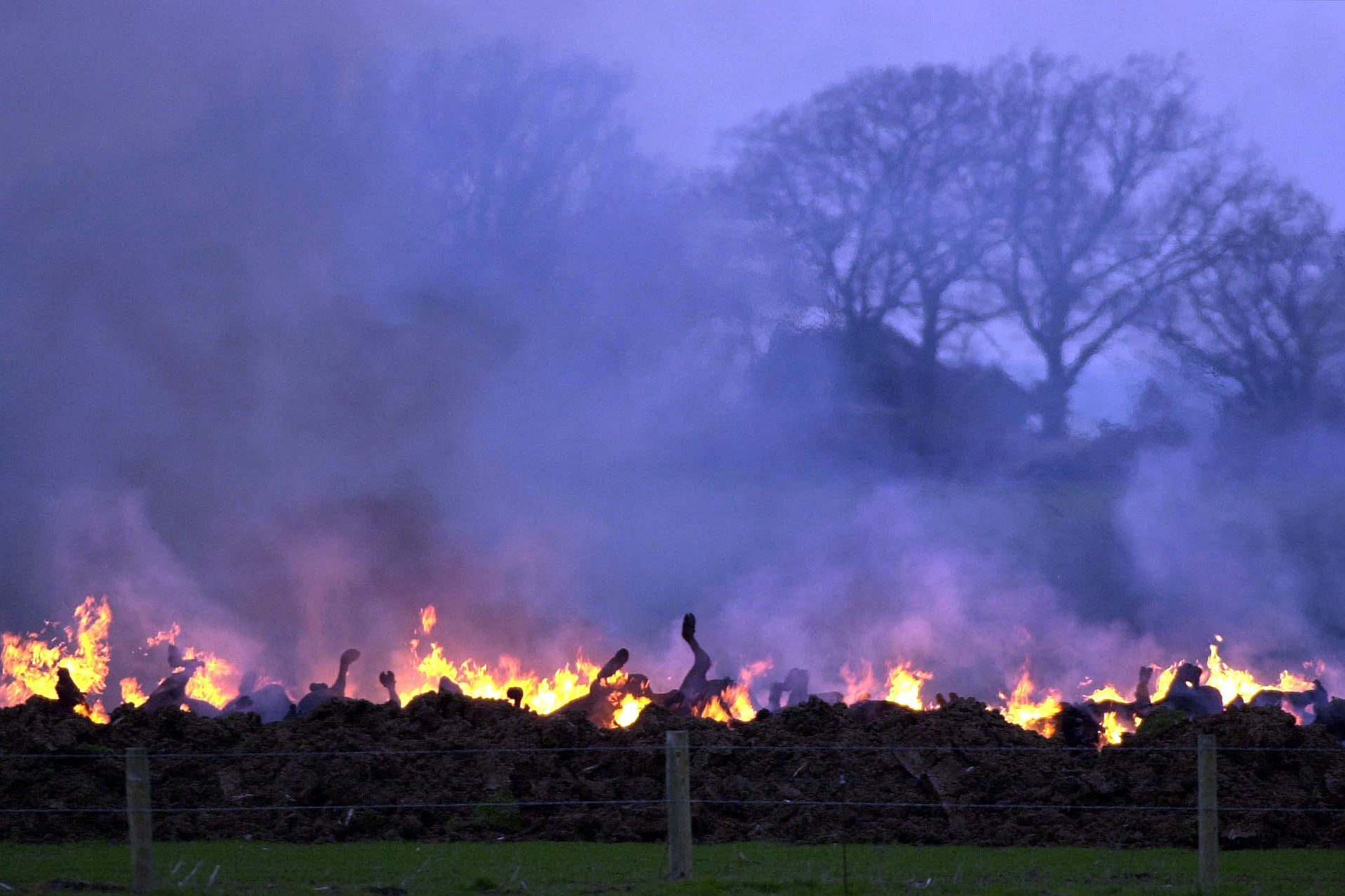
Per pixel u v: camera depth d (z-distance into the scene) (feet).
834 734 212.23
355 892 148.15
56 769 202.59
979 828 191.93
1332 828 189.47
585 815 194.18
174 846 184.65
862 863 170.30
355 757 203.41
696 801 193.36
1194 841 185.47
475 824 194.08
